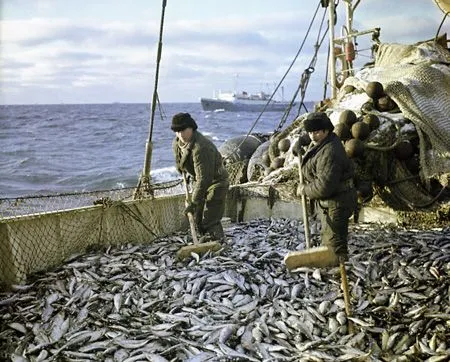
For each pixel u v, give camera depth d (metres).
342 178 5.51
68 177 26.00
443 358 4.33
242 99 141.88
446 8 9.59
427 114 8.45
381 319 5.17
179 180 9.27
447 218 8.55
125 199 8.94
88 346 4.72
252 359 4.39
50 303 5.68
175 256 7.14
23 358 4.52
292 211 9.48
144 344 4.71
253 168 11.73
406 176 8.41
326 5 11.62
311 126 5.40
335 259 5.75
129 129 68.50
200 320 5.17
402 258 6.69
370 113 8.66
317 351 4.54
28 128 71.44
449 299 5.45
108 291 6.02
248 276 6.29
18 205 8.10
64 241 6.95
